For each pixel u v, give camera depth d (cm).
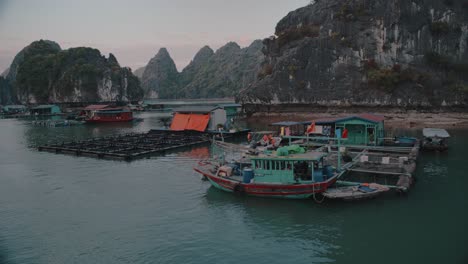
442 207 2194
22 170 3544
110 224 2070
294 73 9638
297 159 2320
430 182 2722
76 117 9694
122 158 3903
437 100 7775
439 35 8712
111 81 18388
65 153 4456
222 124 5725
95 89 18138
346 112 8806
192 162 3700
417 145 3753
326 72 9344
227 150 3997
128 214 2223
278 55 11231
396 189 2383
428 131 4269
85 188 2827
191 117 5800
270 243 1795
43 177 3225
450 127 6266
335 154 3353
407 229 1909
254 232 1923
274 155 2481
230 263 1608
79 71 17738
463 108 7588
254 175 2447
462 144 4431
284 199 2383
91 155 4197
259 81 10712
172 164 3625
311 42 9694
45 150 4722
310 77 9444
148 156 4088
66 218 2186
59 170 3488
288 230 1938
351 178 2712
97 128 7612
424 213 2109
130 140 5075
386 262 1594
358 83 8862
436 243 1748
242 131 5522
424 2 8838
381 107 8425
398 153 3500
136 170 3391
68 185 2934
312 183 2273
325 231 1914
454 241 1762
